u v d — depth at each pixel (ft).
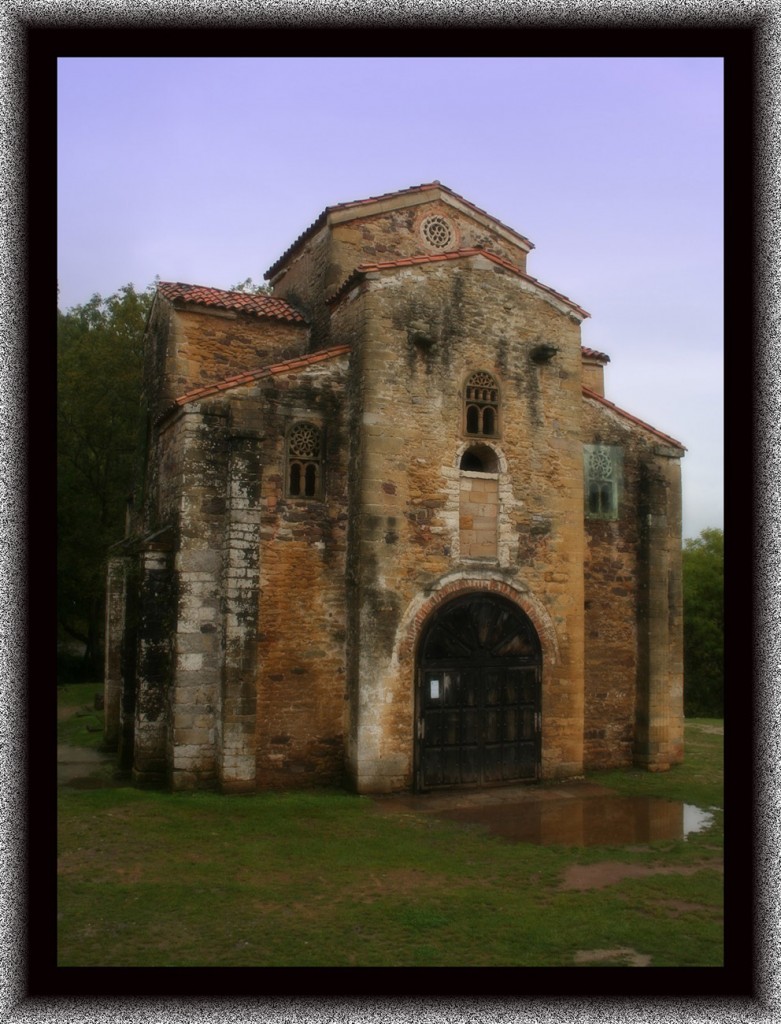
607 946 26.89
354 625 48.26
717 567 130.62
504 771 51.08
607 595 59.06
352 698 47.83
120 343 104.94
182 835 37.68
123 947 25.93
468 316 52.75
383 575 48.39
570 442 55.62
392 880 33.32
